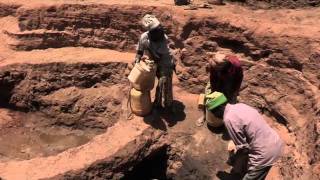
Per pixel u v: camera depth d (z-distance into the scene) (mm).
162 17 4246
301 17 4016
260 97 3713
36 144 4156
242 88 3803
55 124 4359
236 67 2971
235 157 2961
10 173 3035
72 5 4555
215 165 3275
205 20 3980
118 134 3438
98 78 4395
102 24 4551
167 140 3486
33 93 4371
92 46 4648
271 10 4289
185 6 4293
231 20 3896
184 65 4098
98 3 4535
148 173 3570
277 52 3658
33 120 4410
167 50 3402
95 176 3139
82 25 4605
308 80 3428
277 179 3043
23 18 4637
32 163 3146
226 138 3480
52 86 4391
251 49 3803
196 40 4035
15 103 4441
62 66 4375
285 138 3348
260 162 2471
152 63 3361
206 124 3604
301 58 3498
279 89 3596
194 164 3318
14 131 4305
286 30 3648
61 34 4598
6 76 4348
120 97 4152
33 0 4871
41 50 4621
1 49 4602
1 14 4883
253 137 2432
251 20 3887
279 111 3498
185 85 4070
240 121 2422
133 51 4527
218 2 4418
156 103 3658
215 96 2520
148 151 3385
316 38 3465
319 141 2871
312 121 3148
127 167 3270
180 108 3797
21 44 4590
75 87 4410
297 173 2953
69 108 4324
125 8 4398
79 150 3281
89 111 4285
